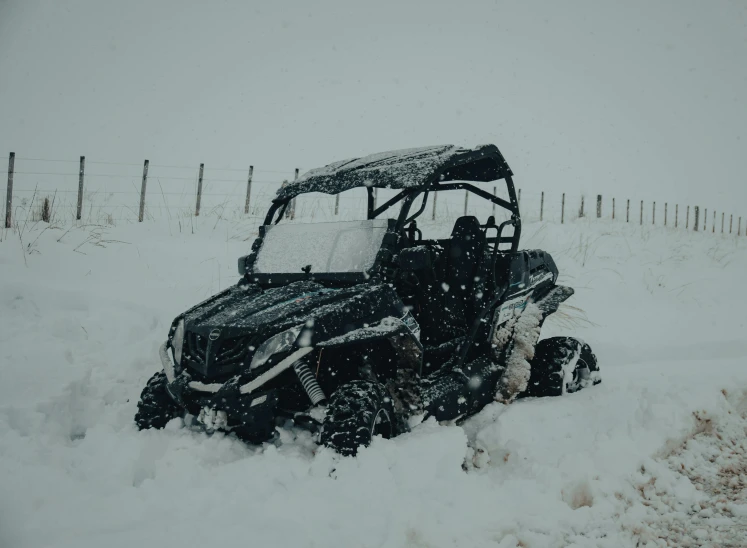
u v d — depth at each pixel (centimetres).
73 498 290
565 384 496
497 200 518
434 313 440
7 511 276
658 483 355
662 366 603
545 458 368
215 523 267
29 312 618
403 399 371
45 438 371
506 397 457
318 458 315
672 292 1002
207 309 401
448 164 430
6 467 319
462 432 362
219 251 887
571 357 502
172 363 400
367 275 398
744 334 755
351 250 420
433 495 303
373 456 316
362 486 298
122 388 478
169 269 795
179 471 320
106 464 332
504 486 328
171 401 393
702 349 692
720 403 485
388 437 360
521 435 396
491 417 434
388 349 419
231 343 359
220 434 360
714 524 316
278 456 330
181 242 916
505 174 500
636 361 662
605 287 967
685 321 822
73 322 589
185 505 284
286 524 266
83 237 870
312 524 269
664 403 461
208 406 345
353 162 485
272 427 356
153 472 337
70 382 456
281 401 397
